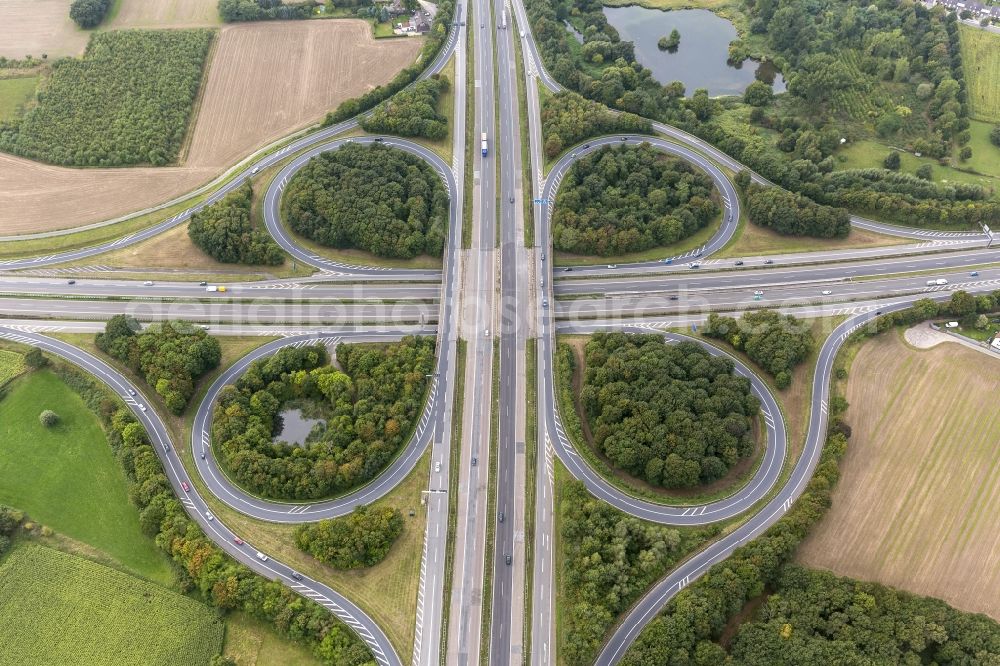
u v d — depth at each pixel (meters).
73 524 151.25
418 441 163.62
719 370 167.62
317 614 134.25
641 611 137.50
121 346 173.88
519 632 136.12
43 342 182.50
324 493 153.38
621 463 153.00
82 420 167.88
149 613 138.00
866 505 152.62
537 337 183.25
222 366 179.00
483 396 171.75
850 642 124.50
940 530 149.00
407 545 147.38
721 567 139.75
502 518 151.38
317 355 177.62
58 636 135.12
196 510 152.38
